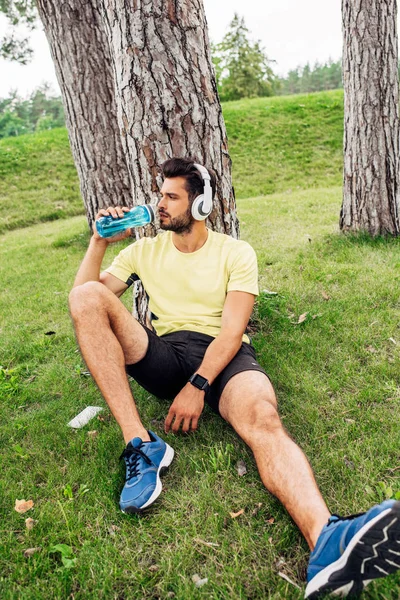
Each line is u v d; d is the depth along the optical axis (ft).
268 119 51.31
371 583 4.89
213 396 7.07
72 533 6.01
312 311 11.53
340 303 11.88
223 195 10.01
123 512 6.30
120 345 6.83
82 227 27.53
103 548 5.80
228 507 6.23
